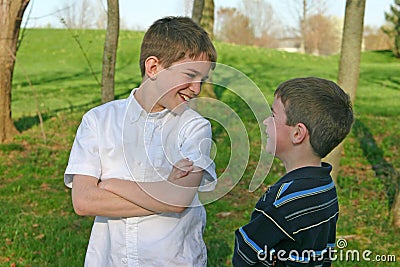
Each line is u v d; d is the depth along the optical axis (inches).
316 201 75.8
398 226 229.9
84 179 81.2
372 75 940.0
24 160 362.9
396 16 1267.2
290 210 74.5
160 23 78.7
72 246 201.8
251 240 76.4
